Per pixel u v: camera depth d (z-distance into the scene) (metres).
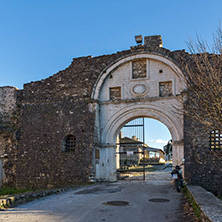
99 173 16.23
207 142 14.00
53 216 6.91
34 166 16.72
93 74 16.98
